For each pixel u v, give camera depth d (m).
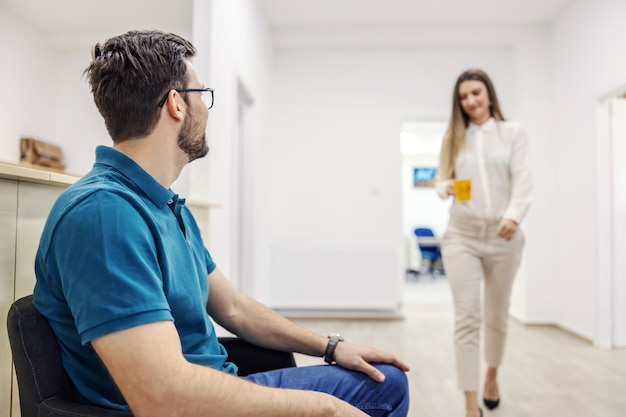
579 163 3.34
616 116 3.10
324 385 0.81
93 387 0.63
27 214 0.79
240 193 3.34
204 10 2.01
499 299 1.79
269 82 4.00
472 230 1.73
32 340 0.59
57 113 3.15
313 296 3.98
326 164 4.17
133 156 0.71
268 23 3.89
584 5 3.27
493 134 1.77
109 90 0.69
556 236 3.74
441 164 1.90
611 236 3.04
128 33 0.72
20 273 0.77
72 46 3.09
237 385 0.57
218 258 2.19
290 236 4.15
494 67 4.12
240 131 3.33
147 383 0.51
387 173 4.15
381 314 3.93
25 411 0.58
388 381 0.83
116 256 0.54
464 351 1.64
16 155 2.91
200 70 2.00
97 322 0.51
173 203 0.79
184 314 0.70
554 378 2.25
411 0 3.55
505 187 1.75
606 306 2.99
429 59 4.16
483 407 1.87
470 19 3.83
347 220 4.14
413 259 6.95
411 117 4.17
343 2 3.59
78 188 0.61
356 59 4.20
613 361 2.58
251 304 0.97
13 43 2.84
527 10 3.64
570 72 3.48
